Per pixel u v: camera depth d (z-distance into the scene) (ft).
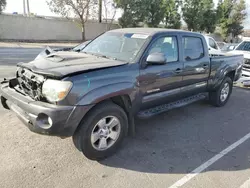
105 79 10.26
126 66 11.27
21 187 8.71
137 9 88.38
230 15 121.39
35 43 70.95
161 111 13.55
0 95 11.79
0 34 71.36
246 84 26.63
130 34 13.57
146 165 10.56
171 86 13.84
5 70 27.20
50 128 9.21
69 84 9.23
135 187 9.10
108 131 10.89
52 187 8.82
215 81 17.87
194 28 103.30
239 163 11.08
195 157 11.44
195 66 15.38
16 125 13.42
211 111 18.33
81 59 11.57
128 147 12.01
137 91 11.68
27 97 10.23
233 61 19.72
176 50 14.14
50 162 10.31
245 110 18.99
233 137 13.88
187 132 14.20
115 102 11.37
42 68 9.95
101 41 14.25
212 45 36.42
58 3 78.02
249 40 31.14
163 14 94.17
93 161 10.64
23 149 11.14
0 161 10.12
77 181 9.23
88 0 80.23
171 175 9.95
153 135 13.52
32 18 76.69
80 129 10.00
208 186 9.36
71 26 86.38
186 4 100.42
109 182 9.30
